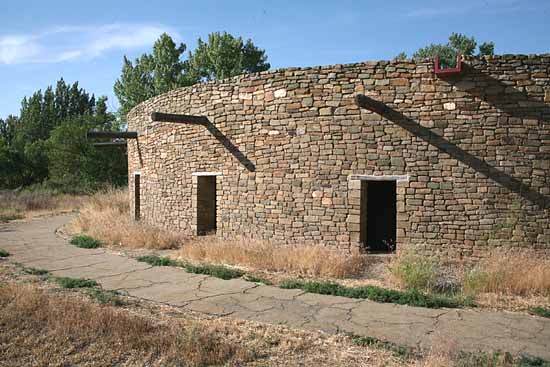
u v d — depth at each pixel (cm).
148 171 1472
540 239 865
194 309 639
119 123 3591
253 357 469
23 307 592
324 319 595
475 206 896
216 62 3169
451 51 2777
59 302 617
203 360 458
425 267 777
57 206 2473
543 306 646
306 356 474
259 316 608
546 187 862
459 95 898
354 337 526
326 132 995
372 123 955
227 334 532
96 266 933
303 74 1016
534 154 866
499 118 879
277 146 1054
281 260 891
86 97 5978
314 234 1013
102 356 467
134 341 493
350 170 976
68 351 478
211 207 1288
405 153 934
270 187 1067
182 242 1187
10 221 1897
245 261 927
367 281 795
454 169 905
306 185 1020
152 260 966
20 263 968
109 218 1586
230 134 1134
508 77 873
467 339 521
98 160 3281
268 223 1072
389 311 629
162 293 723
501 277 727
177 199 1305
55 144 3281
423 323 579
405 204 936
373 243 1223
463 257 904
